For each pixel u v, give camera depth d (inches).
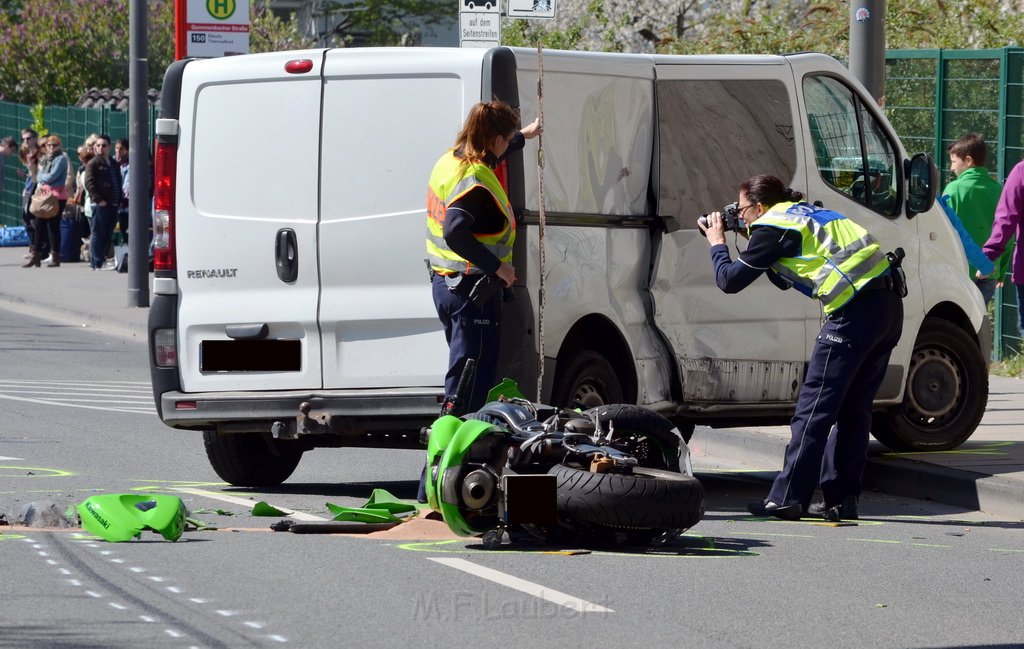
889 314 1327.5
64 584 1021.2
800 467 1334.9
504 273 1261.1
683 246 1429.6
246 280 1400.1
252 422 1391.5
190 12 2780.5
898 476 1509.6
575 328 1374.3
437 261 1289.4
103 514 1183.6
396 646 876.6
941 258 1642.5
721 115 1457.9
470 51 1334.9
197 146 1421.0
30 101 5890.8
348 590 1010.1
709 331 1450.5
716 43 2960.1
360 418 1352.1
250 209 1400.1
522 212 1299.2
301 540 1186.0
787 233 1312.7
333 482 1529.3
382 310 1357.0
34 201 4131.4
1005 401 2009.1
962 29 2763.3
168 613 946.7
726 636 910.4
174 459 1653.5
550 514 1129.4
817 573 1099.3
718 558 1145.4
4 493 1400.1
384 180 1358.3
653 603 988.6
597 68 1375.5
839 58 2721.5
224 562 1095.0
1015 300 2315.5
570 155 1350.9
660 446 1252.5
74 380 2384.4
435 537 1202.0
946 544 1236.5
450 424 1178.6
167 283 1427.2
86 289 3644.2
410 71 1349.7
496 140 1264.8
